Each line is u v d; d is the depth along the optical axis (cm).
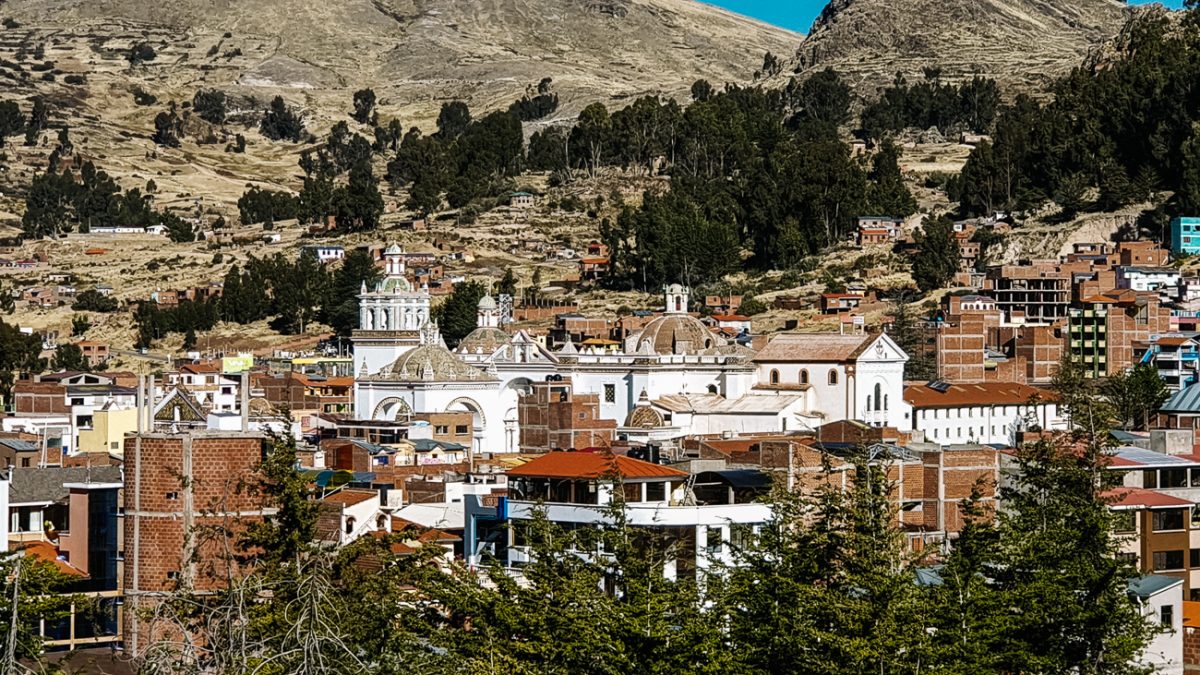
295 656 13500
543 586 17975
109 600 19112
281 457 18138
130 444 18550
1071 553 19575
